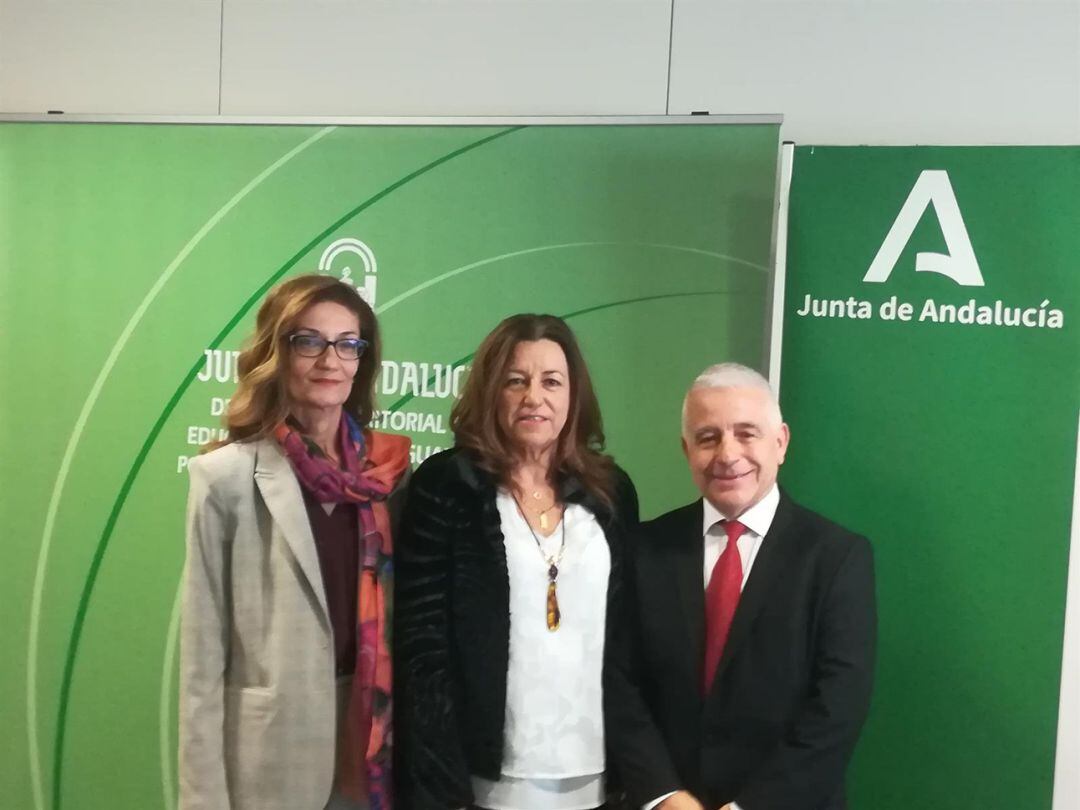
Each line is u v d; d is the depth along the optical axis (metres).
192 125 2.20
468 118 2.12
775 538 1.78
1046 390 1.97
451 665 1.74
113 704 2.22
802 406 2.07
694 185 2.05
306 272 2.17
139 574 2.21
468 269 2.12
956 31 2.13
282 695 1.75
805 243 2.06
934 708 2.03
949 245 2.01
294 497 1.77
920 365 2.02
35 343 2.24
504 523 1.75
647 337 2.06
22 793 2.25
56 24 2.39
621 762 1.76
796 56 2.18
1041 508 1.98
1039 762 1.98
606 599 1.78
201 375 2.20
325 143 2.16
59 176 2.24
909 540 2.03
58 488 2.24
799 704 1.71
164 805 2.21
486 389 1.82
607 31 2.23
